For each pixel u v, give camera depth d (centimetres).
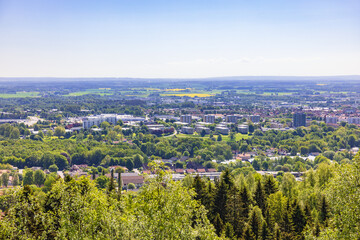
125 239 7194
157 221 6688
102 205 7388
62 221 6900
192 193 7600
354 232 6059
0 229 6469
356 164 6575
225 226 9750
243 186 11538
